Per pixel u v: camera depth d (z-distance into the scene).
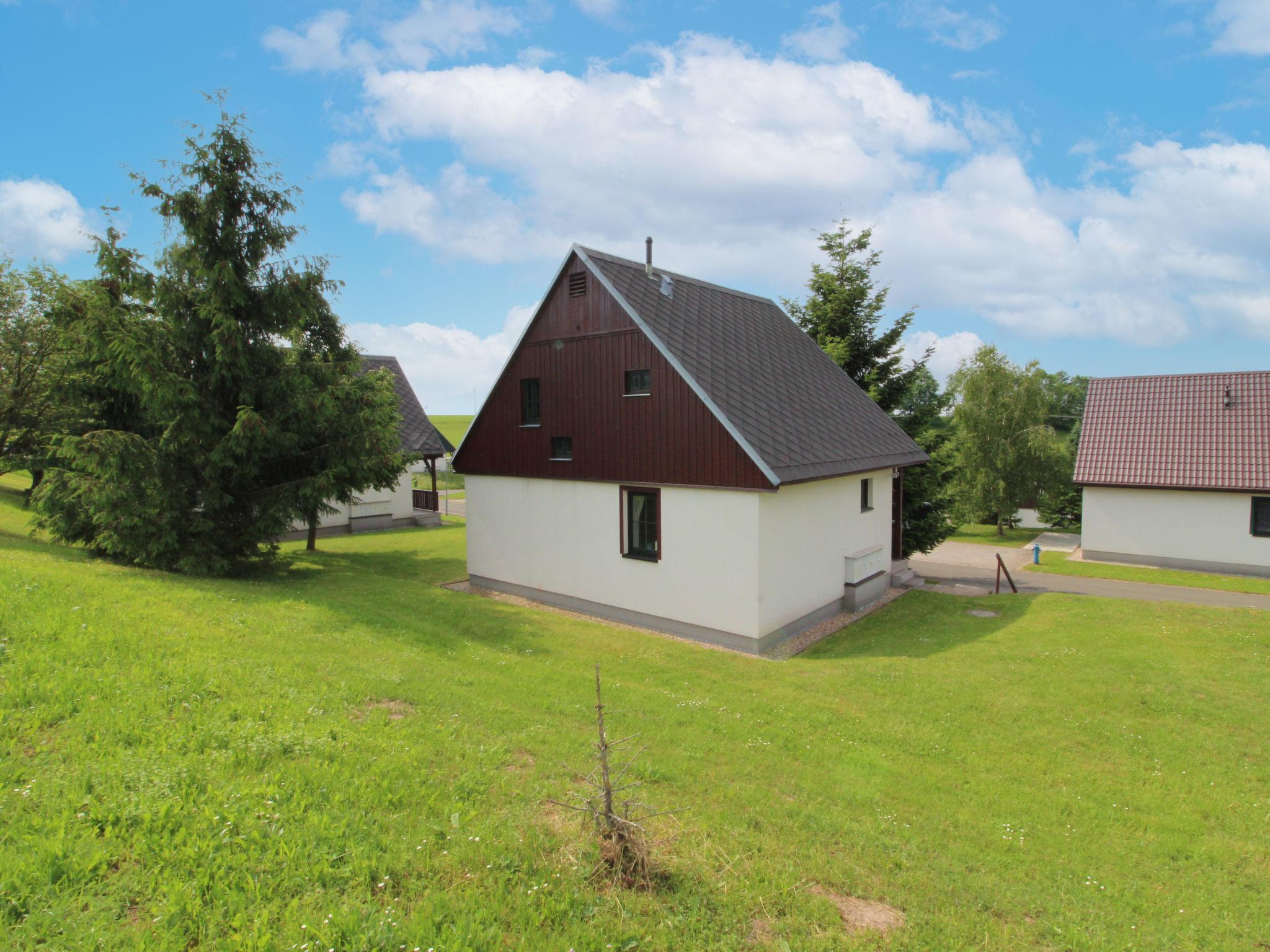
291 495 15.09
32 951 3.27
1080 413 59.31
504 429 17.61
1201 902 5.33
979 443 35.41
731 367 14.99
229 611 10.83
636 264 16.39
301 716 6.65
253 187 14.64
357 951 3.50
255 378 14.84
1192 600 18.53
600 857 4.68
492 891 4.24
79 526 15.56
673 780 6.58
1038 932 4.77
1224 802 7.14
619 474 14.85
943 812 6.56
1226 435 23.94
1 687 6.23
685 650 12.73
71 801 4.53
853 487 16.42
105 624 8.66
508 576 17.77
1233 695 10.25
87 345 13.96
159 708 6.27
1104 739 8.66
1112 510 24.91
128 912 3.67
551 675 10.05
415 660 9.68
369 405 16.09
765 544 12.88
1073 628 14.30
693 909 4.37
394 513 29.98
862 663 11.83
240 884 3.97
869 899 4.92
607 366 14.96
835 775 7.23
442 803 5.33
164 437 13.85
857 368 22.84
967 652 12.59
